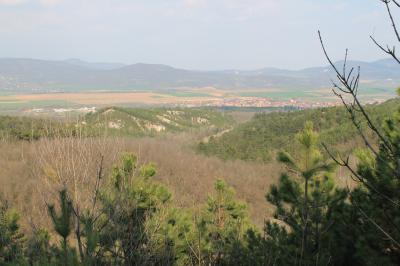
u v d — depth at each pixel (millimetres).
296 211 5820
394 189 4520
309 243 5512
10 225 3984
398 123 5352
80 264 2490
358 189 5125
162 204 6266
